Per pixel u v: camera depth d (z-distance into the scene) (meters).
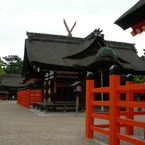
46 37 22.36
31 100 24.34
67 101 17.33
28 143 5.59
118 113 4.84
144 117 13.67
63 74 17.78
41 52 19.58
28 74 23.86
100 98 19.30
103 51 16.23
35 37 21.98
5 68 74.81
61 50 20.86
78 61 18.56
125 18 5.33
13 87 59.44
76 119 11.65
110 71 5.01
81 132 7.42
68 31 26.33
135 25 5.50
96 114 5.82
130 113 6.56
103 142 5.84
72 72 18.05
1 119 11.20
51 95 17.78
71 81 17.97
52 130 7.81
